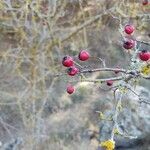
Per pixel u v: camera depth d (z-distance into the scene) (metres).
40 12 5.07
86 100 5.32
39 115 5.09
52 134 5.09
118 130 2.08
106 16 5.64
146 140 4.40
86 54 2.21
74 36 5.66
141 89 4.35
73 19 5.53
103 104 5.11
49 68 5.22
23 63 5.30
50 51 5.26
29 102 5.13
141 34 4.60
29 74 5.21
